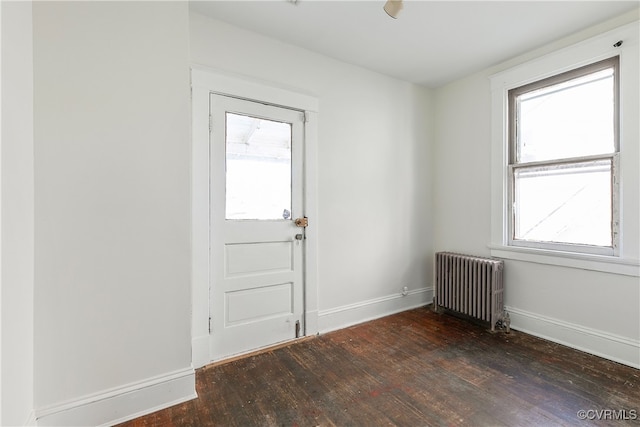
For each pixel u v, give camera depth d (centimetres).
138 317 161
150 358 164
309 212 262
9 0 116
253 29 231
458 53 267
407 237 331
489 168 296
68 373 144
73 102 145
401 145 325
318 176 269
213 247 220
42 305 138
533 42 248
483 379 191
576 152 239
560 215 250
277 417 158
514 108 279
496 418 155
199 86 211
